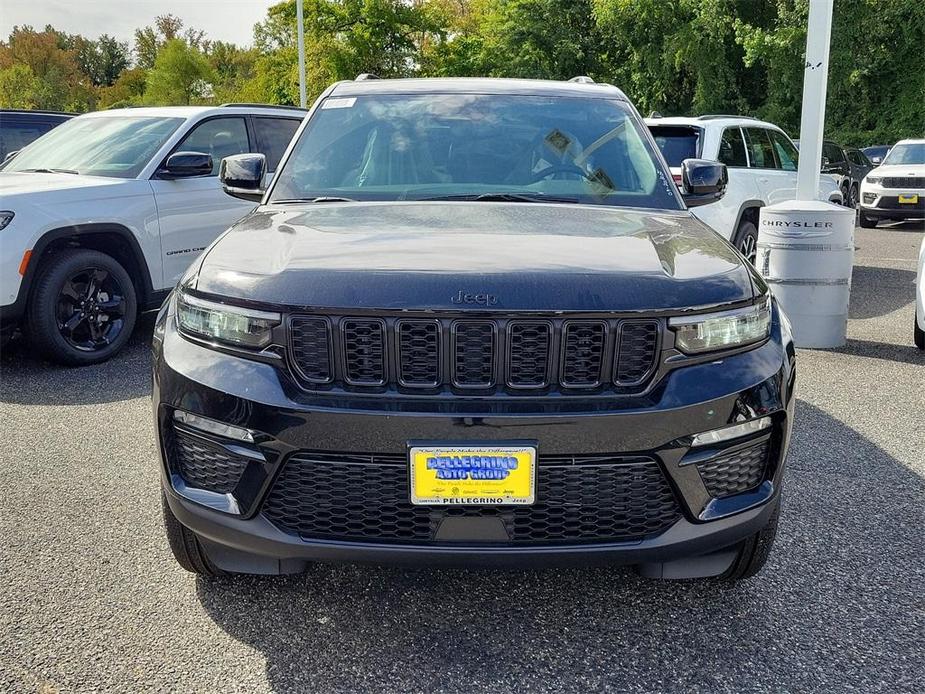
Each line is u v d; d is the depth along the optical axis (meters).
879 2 29.16
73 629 2.64
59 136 7.05
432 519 2.28
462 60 35.84
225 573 2.94
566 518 2.31
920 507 3.62
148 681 2.38
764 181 8.90
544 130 3.70
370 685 2.38
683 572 2.63
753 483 2.50
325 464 2.29
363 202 3.29
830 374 5.80
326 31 34.28
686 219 3.17
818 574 3.03
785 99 30.41
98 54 108.62
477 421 2.21
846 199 18.62
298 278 2.35
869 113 31.25
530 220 2.93
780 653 2.54
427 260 2.41
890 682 2.40
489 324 2.24
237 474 2.37
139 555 3.14
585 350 2.28
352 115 3.81
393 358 2.26
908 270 10.95
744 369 2.41
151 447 4.32
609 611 2.77
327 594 2.87
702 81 31.12
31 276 5.52
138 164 6.40
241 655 2.51
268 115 7.45
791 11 29.80
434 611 2.77
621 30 32.56
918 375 5.78
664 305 2.30
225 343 2.39
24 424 4.69
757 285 2.57
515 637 2.62
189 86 70.69
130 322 6.19
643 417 2.26
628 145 3.67
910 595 2.89
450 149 3.58
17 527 3.38
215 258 2.60
